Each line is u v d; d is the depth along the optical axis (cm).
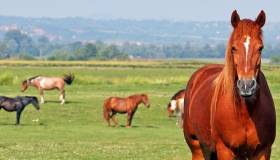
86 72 10938
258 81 1074
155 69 13088
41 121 3688
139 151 2384
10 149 2450
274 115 1127
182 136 3058
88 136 3027
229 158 1130
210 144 1211
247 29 1055
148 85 6431
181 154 2309
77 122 3659
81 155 2258
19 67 13338
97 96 5219
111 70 12294
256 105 1084
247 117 1090
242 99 1080
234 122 1098
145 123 3700
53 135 3038
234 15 1095
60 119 3778
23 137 2938
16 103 3572
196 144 1326
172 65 15200
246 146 1111
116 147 2527
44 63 16000
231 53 1087
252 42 1041
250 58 1032
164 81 6769
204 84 1262
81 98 5038
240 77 1030
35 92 5703
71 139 2891
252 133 1095
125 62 17762
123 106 3550
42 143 2695
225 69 1108
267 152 1127
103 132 3212
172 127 3506
